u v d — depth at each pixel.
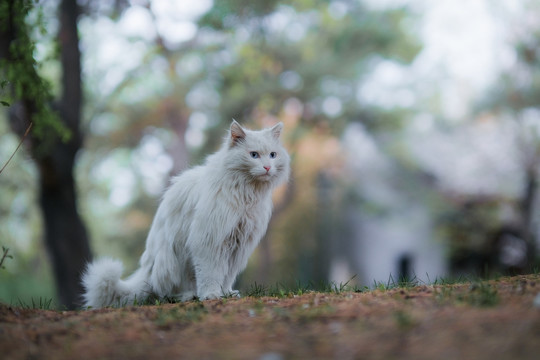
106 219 29.98
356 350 3.22
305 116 24.95
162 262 6.25
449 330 3.36
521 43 22.34
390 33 24.30
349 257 30.38
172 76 23.31
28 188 17.97
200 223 5.81
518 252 22.59
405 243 28.50
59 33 13.95
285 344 3.43
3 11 7.80
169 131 25.28
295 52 23.23
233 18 20.36
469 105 25.73
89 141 24.11
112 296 6.37
